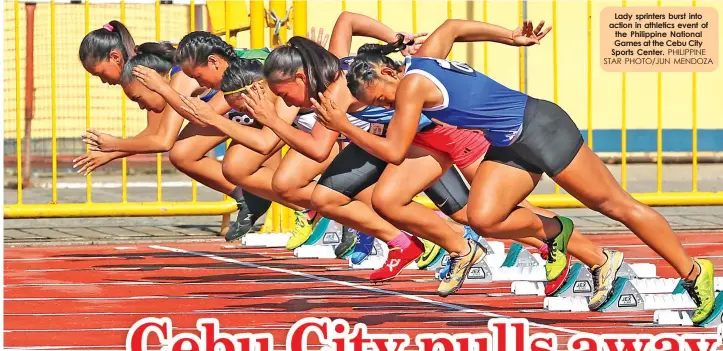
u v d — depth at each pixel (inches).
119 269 775.1
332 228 842.2
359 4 1346.0
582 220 1042.7
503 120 545.3
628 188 1264.8
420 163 605.9
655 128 1466.5
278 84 574.2
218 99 713.0
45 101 1498.5
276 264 799.7
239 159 745.6
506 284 713.0
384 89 541.0
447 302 647.8
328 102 531.2
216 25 964.0
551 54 1425.9
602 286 601.3
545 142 548.4
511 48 1411.2
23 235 945.5
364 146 535.2
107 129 1526.8
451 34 608.4
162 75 701.9
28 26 1337.4
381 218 655.8
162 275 748.6
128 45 705.0
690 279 573.3
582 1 1437.0
